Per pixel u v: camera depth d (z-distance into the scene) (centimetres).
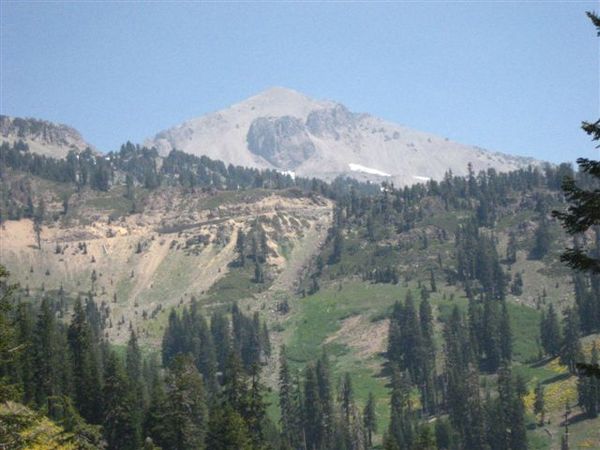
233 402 9850
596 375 2686
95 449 5131
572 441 16250
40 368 11462
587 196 2670
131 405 10169
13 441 3534
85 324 12762
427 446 10781
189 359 10775
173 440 9125
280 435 15025
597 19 2577
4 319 3672
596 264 2636
